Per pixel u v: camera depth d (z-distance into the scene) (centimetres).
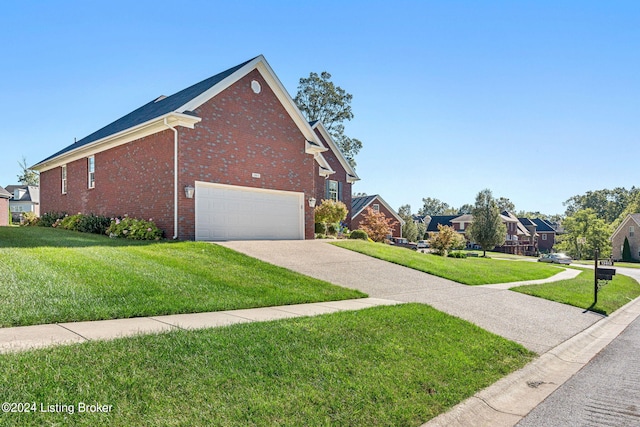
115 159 1823
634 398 534
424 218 8019
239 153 1677
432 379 512
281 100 1841
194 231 1527
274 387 424
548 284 1623
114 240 1424
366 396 436
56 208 2330
